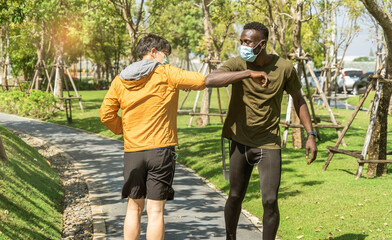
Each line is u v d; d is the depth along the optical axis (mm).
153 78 3535
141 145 3578
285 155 10750
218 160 10188
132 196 3711
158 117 3564
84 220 6000
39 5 19422
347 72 33906
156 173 3600
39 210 5766
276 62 3699
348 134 14117
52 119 20594
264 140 3770
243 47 3533
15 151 8547
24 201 5672
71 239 5289
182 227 5609
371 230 5129
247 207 6508
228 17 20125
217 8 20172
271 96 3680
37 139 14234
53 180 8141
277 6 17766
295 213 6082
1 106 23406
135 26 20000
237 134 3846
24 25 24047
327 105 11875
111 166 9891
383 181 7750
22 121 19219
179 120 19484
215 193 7500
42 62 26172
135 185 3670
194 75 3508
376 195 6676
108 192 7492
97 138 14617
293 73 3717
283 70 3670
